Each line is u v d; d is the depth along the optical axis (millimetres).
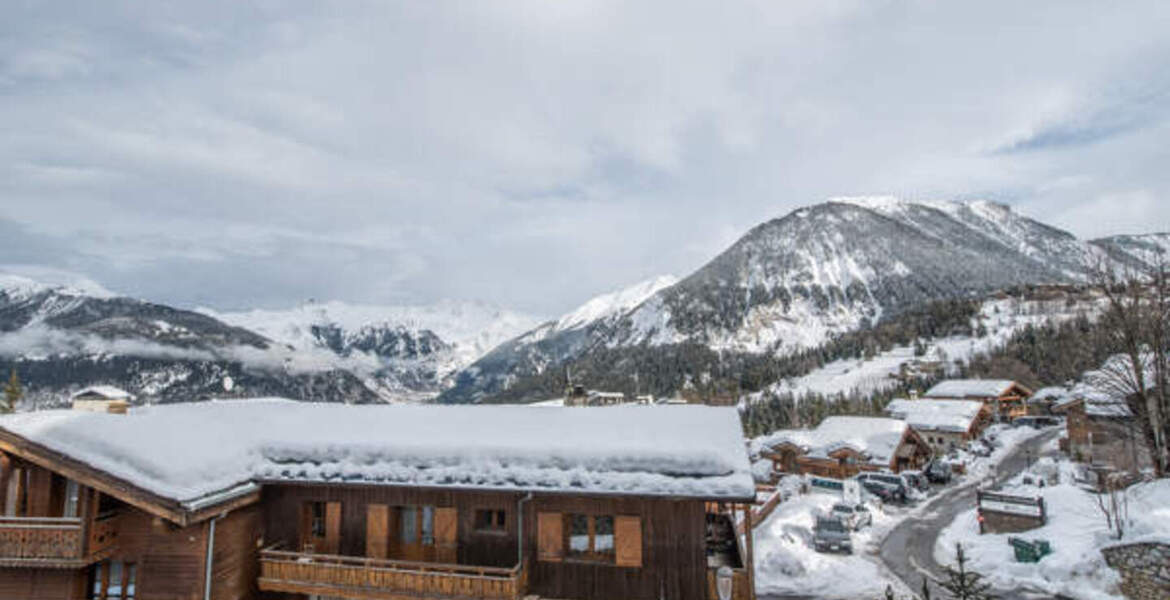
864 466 59844
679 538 17953
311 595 20391
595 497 18312
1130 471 43812
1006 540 34625
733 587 17500
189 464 17625
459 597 17938
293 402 28000
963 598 16906
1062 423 82000
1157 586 24734
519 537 18750
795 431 70875
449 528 19312
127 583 18328
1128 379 40125
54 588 17781
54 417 18281
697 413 22391
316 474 18891
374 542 19578
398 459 19141
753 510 41906
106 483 16484
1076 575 27281
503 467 18406
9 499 17828
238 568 19016
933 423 76562
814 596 28422
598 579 18250
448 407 24969
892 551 35469
